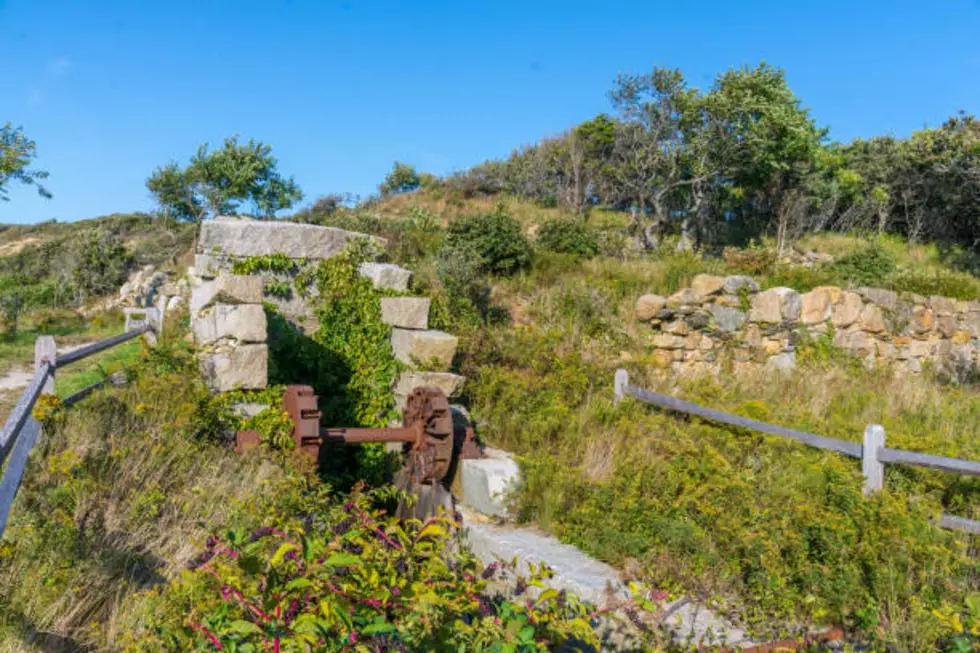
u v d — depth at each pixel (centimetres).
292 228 817
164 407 613
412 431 671
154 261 3325
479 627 266
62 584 390
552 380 862
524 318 1255
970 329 1591
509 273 1484
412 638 257
